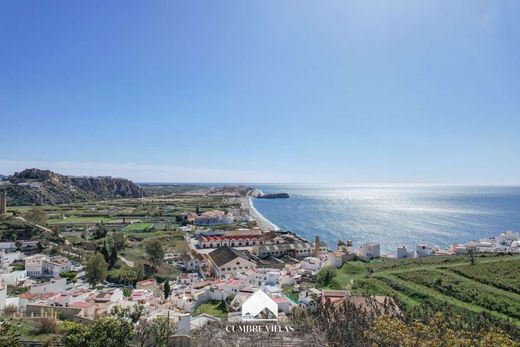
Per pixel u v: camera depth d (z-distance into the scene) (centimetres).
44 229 15312
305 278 10212
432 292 7438
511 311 6219
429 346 3403
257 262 13262
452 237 18925
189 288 9138
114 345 4266
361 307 5472
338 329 4472
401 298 7275
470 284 7544
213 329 4228
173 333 4931
